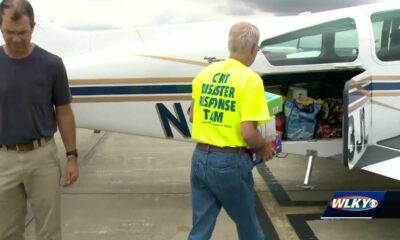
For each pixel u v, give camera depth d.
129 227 3.55
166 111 3.96
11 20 1.98
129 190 4.46
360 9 3.89
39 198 2.31
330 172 4.90
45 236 2.38
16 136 2.19
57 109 2.35
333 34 3.81
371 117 3.85
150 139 6.73
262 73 3.80
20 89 2.14
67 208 3.97
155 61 3.89
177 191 4.42
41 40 4.47
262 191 4.38
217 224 3.52
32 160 2.24
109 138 6.83
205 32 3.99
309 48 3.81
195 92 2.42
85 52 4.50
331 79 4.06
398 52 3.83
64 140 2.41
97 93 3.95
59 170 2.38
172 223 3.62
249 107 2.20
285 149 3.89
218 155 2.27
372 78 3.80
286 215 3.76
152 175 4.96
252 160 2.42
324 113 3.99
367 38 3.78
